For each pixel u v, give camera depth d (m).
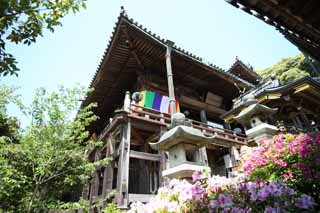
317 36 4.32
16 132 6.57
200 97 13.48
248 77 16.23
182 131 2.97
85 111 7.55
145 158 7.59
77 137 7.11
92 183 9.30
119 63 10.43
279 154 2.78
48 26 2.04
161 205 1.86
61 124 6.54
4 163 5.41
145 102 10.28
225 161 10.49
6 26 1.86
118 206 6.19
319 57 6.70
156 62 10.66
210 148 10.75
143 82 10.82
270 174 2.60
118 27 8.48
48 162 5.98
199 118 13.92
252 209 1.44
